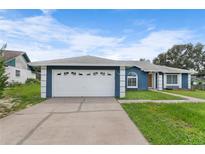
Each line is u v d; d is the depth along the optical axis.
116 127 6.74
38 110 9.93
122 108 10.47
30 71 36.00
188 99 14.71
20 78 31.39
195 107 10.90
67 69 16.00
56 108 10.50
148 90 23.67
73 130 6.38
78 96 15.97
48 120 7.74
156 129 6.48
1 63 12.23
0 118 8.19
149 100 13.91
